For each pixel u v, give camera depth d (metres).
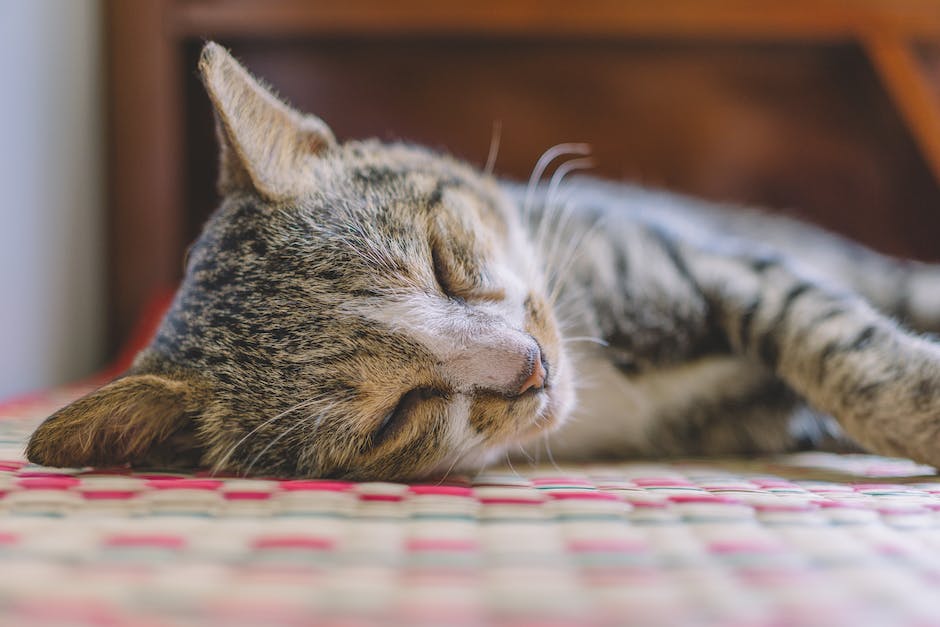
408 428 0.33
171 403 0.33
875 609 0.21
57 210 0.58
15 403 0.46
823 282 0.39
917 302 0.51
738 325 0.39
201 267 0.35
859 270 0.53
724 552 0.24
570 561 0.23
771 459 0.38
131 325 0.66
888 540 0.24
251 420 0.32
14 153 0.53
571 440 0.40
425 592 0.21
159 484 0.29
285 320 0.33
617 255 0.40
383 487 0.30
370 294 0.33
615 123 0.67
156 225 0.65
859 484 0.31
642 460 0.40
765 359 0.38
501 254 0.37
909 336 0.36
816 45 0.65
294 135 0.36
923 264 0.53
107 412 0.31
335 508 0.27
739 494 0.28
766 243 0.53
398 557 0.23
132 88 0.65
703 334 0.40
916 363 0.34
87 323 0.64
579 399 0.38
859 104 0.66
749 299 0.38
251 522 0.26
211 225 0.36
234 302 0.33
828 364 0.35
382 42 0.65
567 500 0.28
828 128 0.66
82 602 0.21
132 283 0.66
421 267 0.33
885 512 0.27
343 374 0.32
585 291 0.40
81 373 0.63
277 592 0.21
